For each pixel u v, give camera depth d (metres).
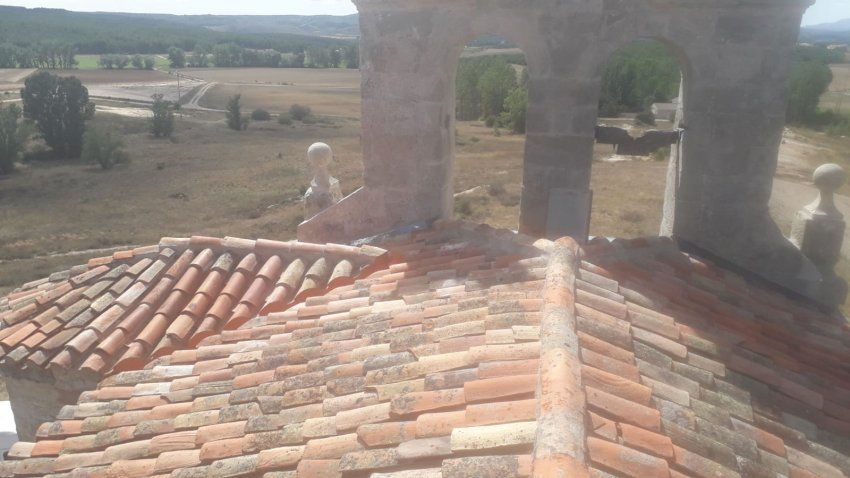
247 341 4.62
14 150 56.88
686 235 5.91
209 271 5.75
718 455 2.90
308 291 5.31
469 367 3.36
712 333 4.45
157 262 5.80
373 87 6.01
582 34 5.34
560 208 5.79
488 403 2.91
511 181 33.47
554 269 4.26
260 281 5.48
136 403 4.11
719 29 5.30
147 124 76.06
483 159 40.03
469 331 3.77
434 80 5.82
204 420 3.73
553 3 5.32
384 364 3.70
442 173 6.13
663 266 5.36
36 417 5.32
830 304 5.69
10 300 5.75
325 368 3.89
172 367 4.43
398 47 5.81
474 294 4.48
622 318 4.03
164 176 52.09
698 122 5.59
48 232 38.06
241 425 3.56
